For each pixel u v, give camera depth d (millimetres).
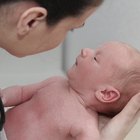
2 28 643
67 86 989
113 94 935
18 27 634
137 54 957
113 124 896
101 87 940
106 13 1583
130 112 894
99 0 647
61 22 656
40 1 606
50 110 948
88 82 951
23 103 1005
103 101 940
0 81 1762
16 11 610
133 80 930
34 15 618
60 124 923
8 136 945
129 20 1553
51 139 933
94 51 980
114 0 1539
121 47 961
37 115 956
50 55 1827
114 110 964
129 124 904
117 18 1572
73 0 619
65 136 925
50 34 681
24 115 965
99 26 1624
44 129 937
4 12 612
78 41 1710
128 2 1528
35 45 700
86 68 955
